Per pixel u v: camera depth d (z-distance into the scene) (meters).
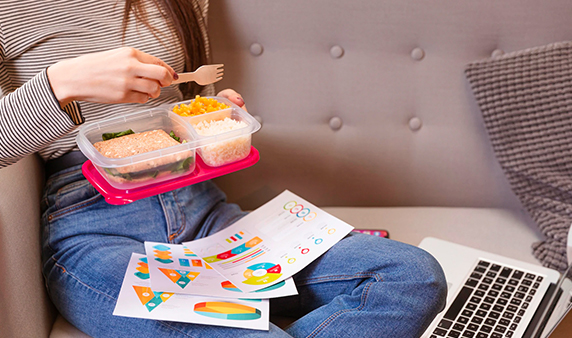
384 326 0.84
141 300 0.85
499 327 0.98
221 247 1.03
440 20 1.29
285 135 1.38
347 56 1.33
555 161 1.25
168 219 1.05
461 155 1.37
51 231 1.00
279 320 1.01
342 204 1.44
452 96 1.34
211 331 0.82
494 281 1.09
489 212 1.39
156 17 1.13
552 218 1.24
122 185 0.88
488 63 1.28
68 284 0.93
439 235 1.29
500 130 1.29
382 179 1.40
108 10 1.07
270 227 1.07
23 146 0.83
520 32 1.29
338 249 0.97
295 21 1.30
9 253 0.85
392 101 1.35
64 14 1.03
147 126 1.00
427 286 0.87
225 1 1.29
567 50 1.25
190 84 1.23
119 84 0.81
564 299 0.94
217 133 0.94
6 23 0.98
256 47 1.33
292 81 1.35
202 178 0.94
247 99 1.37
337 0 1.28
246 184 1.42
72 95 0.81
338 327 0.85
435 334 0.98
